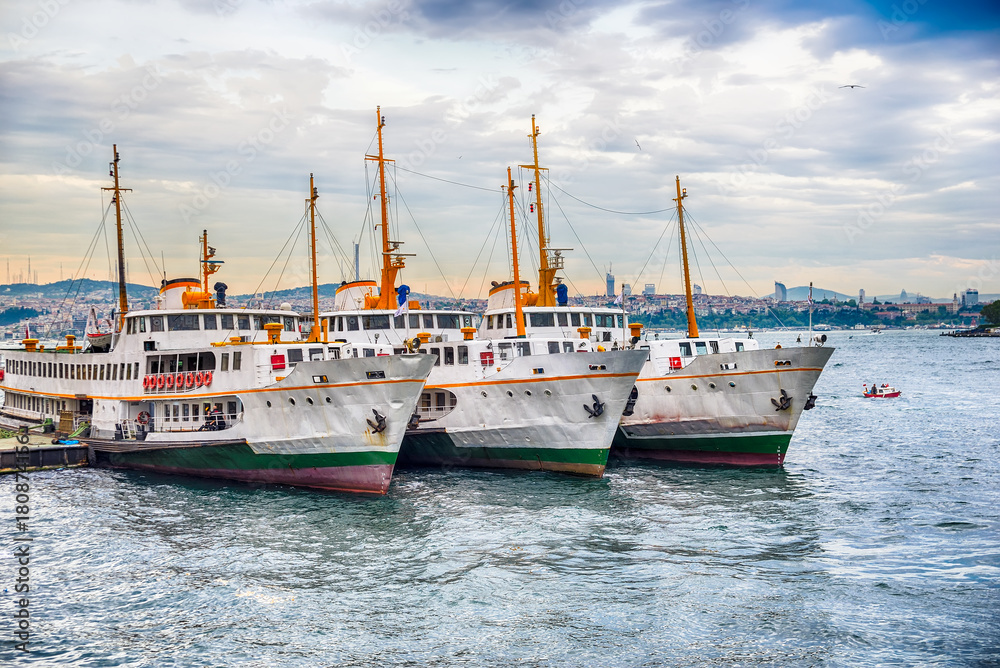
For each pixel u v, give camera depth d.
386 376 40.47
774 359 48.22
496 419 48.50
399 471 50.34
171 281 55.50
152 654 24.92
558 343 51.75
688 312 59.47
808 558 32.66
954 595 28.45
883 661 24.00
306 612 27.88
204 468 47.41
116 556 33.47
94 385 54.50
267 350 44.84
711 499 42.34
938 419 73.25
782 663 24.05
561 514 39.44
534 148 59.34
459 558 33.06
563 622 26.92
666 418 52.47
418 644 25.53
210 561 32.84
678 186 60.34
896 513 39.12
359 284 65.94
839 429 67.88
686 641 25.48
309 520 38.53
